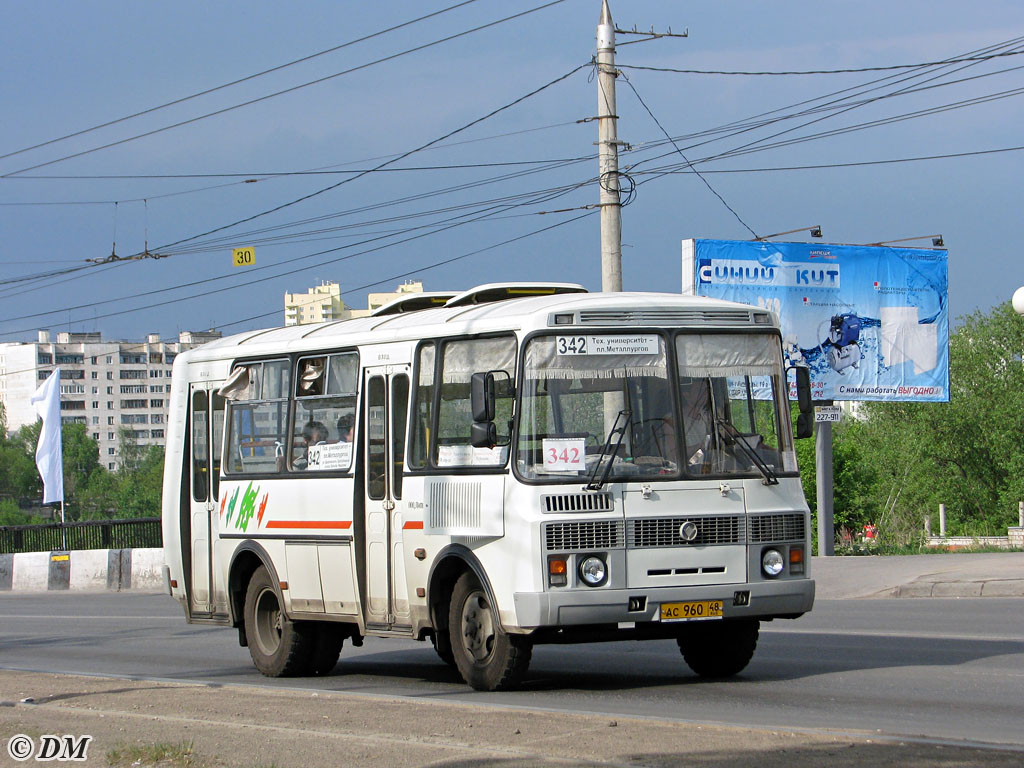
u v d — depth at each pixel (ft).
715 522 77.92
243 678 101.04
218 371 107.65
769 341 82.58
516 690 81.25
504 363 79.30
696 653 86.69
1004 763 51.08
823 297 219.00
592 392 77.82
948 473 519.60
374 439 89.86
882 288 222.07
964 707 69.21
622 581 75.72
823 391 218.59
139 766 58.39
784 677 84.07
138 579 233.76
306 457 96.32
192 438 110.52
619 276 156.46
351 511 90.89
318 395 95.76
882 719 65.98
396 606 87.20
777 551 79.56
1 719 75.36
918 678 80.69
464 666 81.35
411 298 98.58
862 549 263.08
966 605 130.52
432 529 83.15
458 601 82.12
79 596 226.17
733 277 214.48
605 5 158.30
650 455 77.77
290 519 97.19
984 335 516.32
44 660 124.26
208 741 63.72
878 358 221.87
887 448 487.20
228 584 104.63
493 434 75.82
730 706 72.08
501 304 84.69
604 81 157.28
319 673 100.32
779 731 59.11
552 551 74.90
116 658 123.44
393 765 54.60
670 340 79.71
